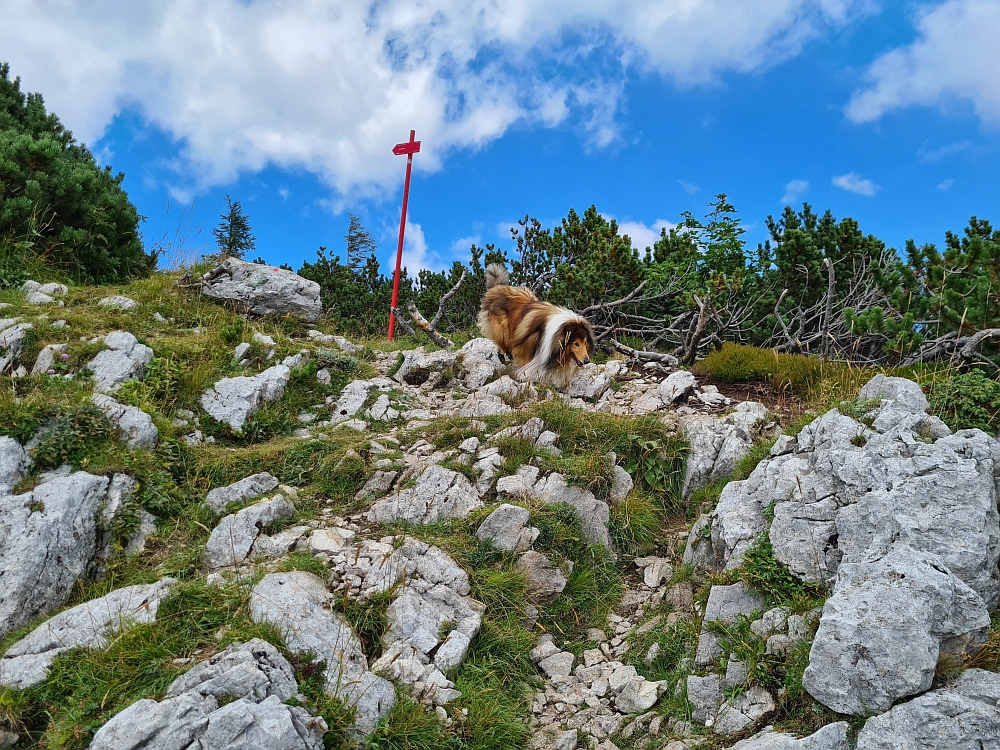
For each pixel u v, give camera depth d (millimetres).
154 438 6117
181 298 9445
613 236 12570
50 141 11344
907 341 7750
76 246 10938
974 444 4770
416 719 4016
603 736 4352
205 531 5383
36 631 4234
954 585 3832
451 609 4852
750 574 4727
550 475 6234
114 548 5070
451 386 8703
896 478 4641
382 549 5191
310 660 4094
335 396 7926
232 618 4320
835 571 4523
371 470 6281
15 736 3674
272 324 9586
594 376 8500
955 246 9734
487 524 5582
